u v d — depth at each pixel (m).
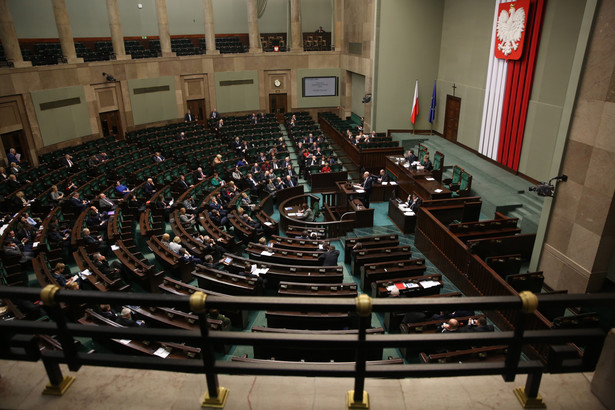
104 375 2.52
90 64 21.27
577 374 2.48
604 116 8.23
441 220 13.01
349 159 20.47
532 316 7.96
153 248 10.90
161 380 2.48
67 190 15.04
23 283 9.98
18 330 2.22
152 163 18.70
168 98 25.25
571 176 9.20
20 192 13.56
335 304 1.98
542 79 14.12
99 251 11.33
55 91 19.59
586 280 9.07
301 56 27.83
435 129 22.33
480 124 18.09
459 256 10.38
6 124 17.75
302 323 8.09
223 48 27.48
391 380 2.46
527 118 15.02
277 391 2.39
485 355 6.96
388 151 18.78
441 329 7.70
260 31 30.53
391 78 21.78
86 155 19.22
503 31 15.68
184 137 22.64
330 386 2.43
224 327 8.23
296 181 17.12
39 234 11.58
